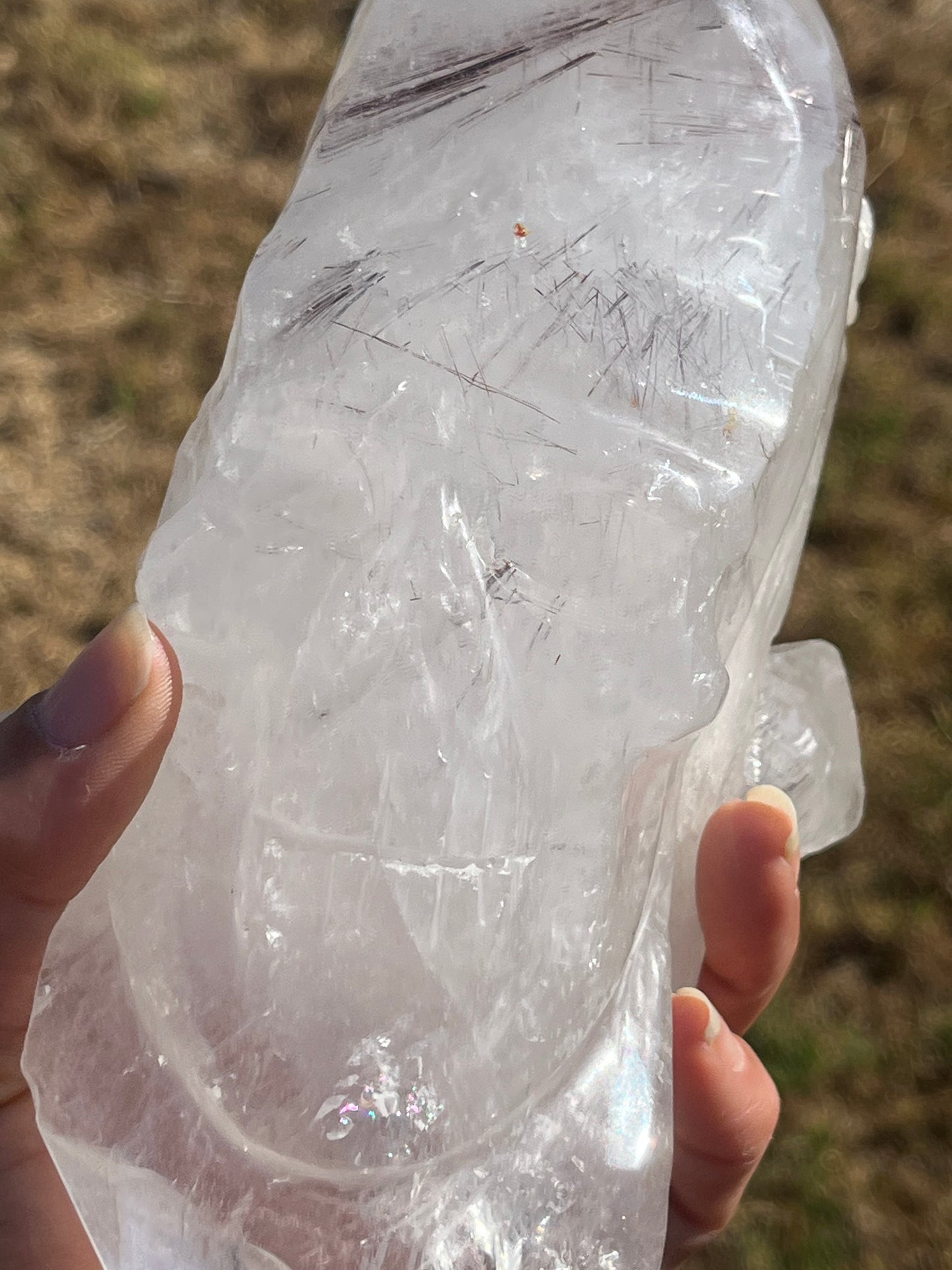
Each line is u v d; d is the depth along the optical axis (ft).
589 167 0.55
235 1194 0.46
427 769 0.48
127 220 1.44
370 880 0.48
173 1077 0.47
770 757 0.76
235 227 1.45
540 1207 0.47
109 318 1.39
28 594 1.28
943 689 1.27
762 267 0.54
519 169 0.54
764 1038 1.15
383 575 0.49
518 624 0.49
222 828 0.49
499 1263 0.46
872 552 1.32
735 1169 0.68
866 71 1.52
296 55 1.54
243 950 0.48
